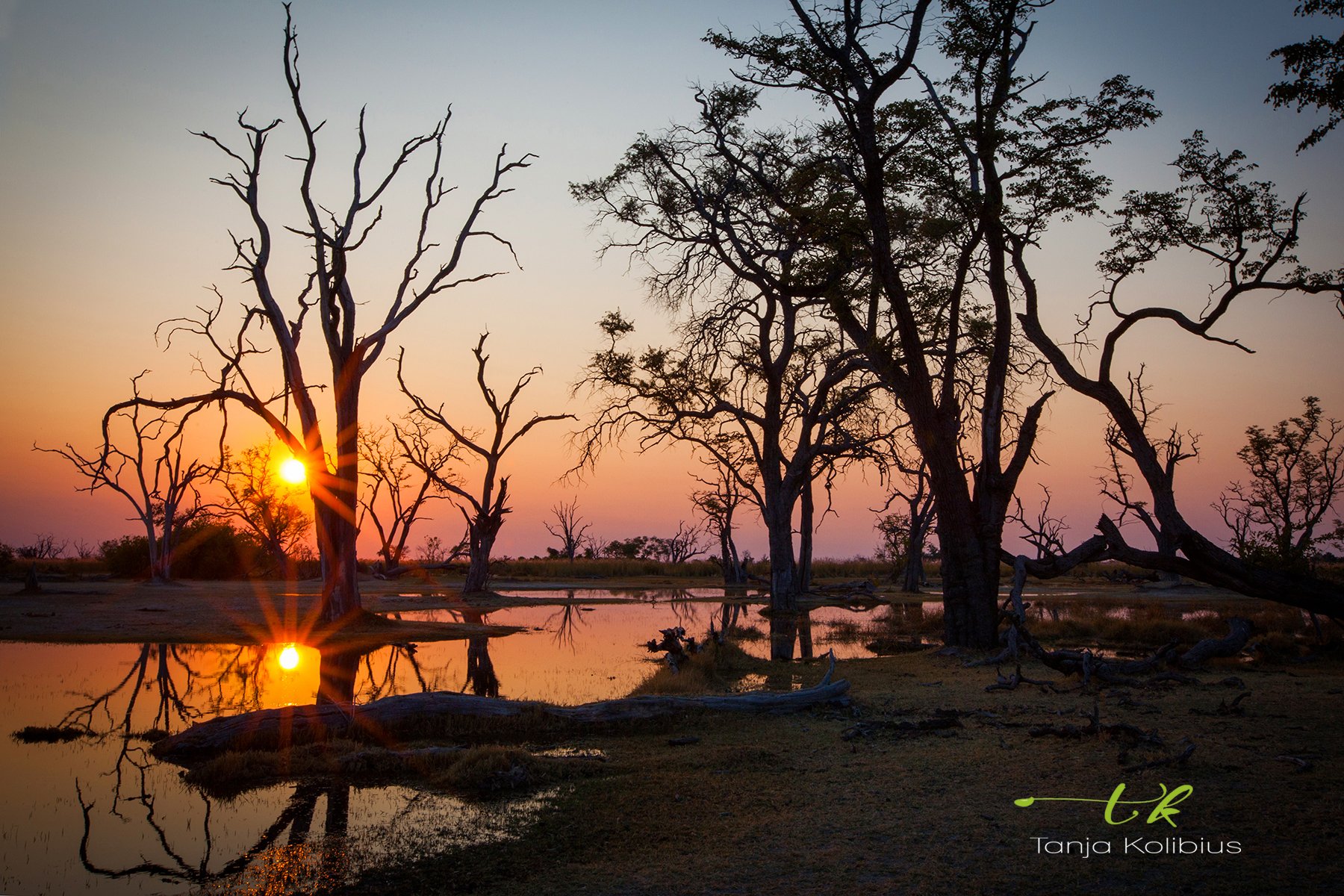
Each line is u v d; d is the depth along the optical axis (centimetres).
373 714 1088
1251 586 1566
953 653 1812
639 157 2783
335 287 2475
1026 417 1973
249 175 2389
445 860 665
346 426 2527
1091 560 1738
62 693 1464
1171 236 1662
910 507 4978
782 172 2625
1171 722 1023
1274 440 3941
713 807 772
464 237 2630
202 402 2377
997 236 1922
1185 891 551
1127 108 1889
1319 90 1280
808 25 1820
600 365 3022
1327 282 1538
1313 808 688
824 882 593
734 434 3616
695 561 8188
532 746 1038
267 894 618
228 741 1029
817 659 1908
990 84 1961
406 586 5003
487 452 4197
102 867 674
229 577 5119
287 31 2383
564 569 6675
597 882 611
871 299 2216
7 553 4947
